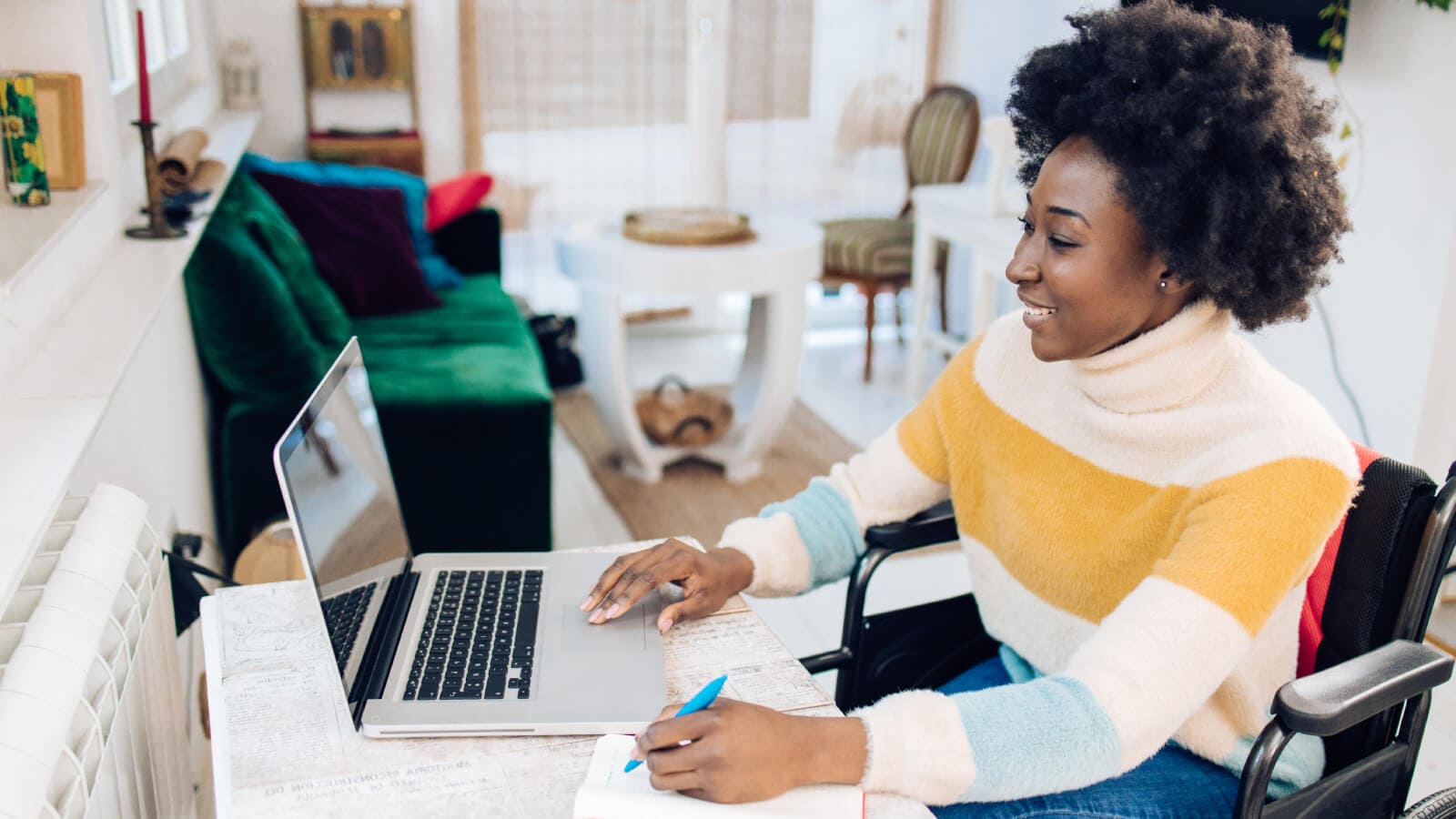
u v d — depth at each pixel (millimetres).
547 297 4488
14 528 1003
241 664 1119
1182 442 1132
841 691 1453
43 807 833
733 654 1154
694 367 4445
